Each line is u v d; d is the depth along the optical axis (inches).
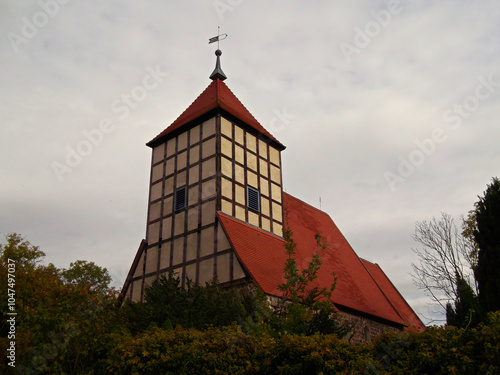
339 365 397.4
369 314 969.5
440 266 1004.6
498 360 326.6
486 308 572.7
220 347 449.7
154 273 908.6
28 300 537.0
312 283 914.7
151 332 502.6
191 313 598.2
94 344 506.0
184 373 441.4
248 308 625.9
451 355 350.3
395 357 386.0
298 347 418.3
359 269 1204.5
